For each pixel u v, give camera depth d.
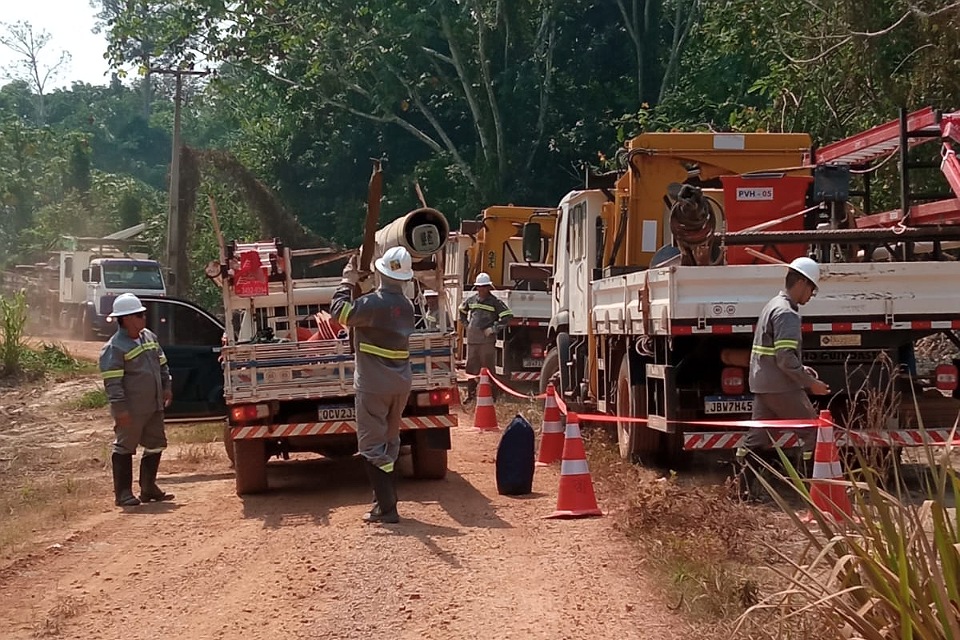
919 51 16.53
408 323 8.55
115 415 9.84
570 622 5.93
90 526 8.95
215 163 32.16
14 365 21.45
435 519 8.56
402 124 35.69
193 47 33.28
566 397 13.93
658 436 10.72
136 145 78.44
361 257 8.57
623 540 7.64
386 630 5.89
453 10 35.72
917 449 9.70
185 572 7.30
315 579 6.91
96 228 52.09
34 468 12.68
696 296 9.23
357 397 8.50
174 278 30.69
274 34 33.69
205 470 12.16
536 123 36.47
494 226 21.84
